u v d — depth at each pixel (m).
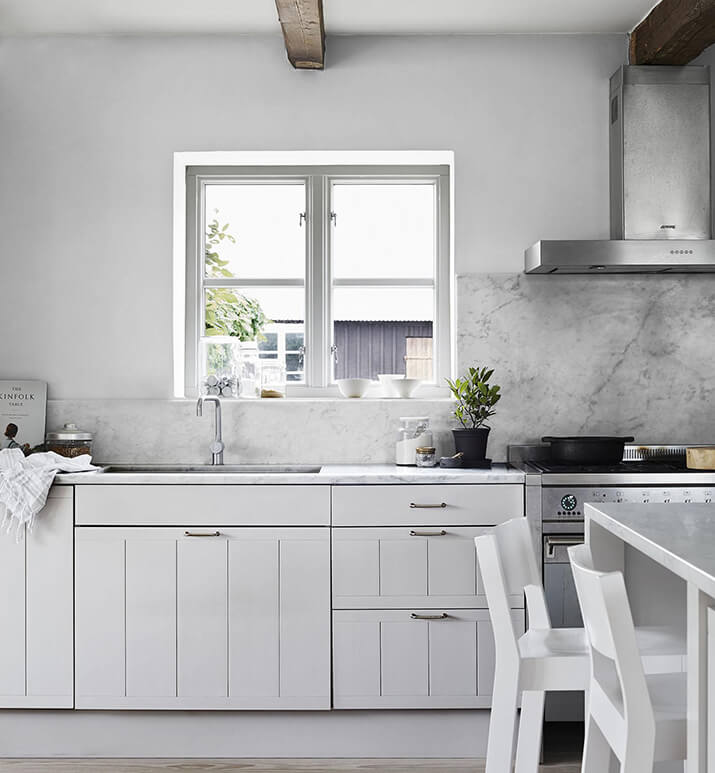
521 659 1.97
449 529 3.10
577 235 3.65
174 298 3.69
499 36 3.67
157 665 3.10
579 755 3.05
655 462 3.51
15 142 3.68
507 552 2.23
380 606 3.09
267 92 3.67
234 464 3.64
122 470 3.60
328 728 3.14
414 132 3.67
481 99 3.67
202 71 3.67
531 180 3.66
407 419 3.54
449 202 3.91
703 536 1.82
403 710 3.13
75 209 3.67
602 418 3.62
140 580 3.11
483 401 3.46
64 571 3.11
